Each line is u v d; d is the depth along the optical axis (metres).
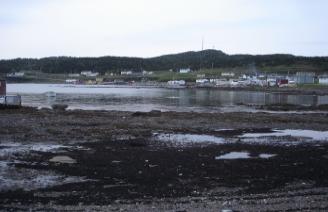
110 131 38.03
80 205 15.91
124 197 17.28
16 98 58.75
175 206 15.78
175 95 117.25
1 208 15.34
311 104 83.38
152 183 19.92
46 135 34.78
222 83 187.50
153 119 48.69
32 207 15.55
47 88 172.62
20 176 20.70
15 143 30.77
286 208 15.63
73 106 73.44
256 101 93.56
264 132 40.44
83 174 21.50
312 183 20.41
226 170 23.03
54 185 19.17
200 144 31.88
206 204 16.14
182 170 22.83
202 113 57.19
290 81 179.88
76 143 31.33
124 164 24.08
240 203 16.33
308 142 33.97
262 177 21.53
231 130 41.38
